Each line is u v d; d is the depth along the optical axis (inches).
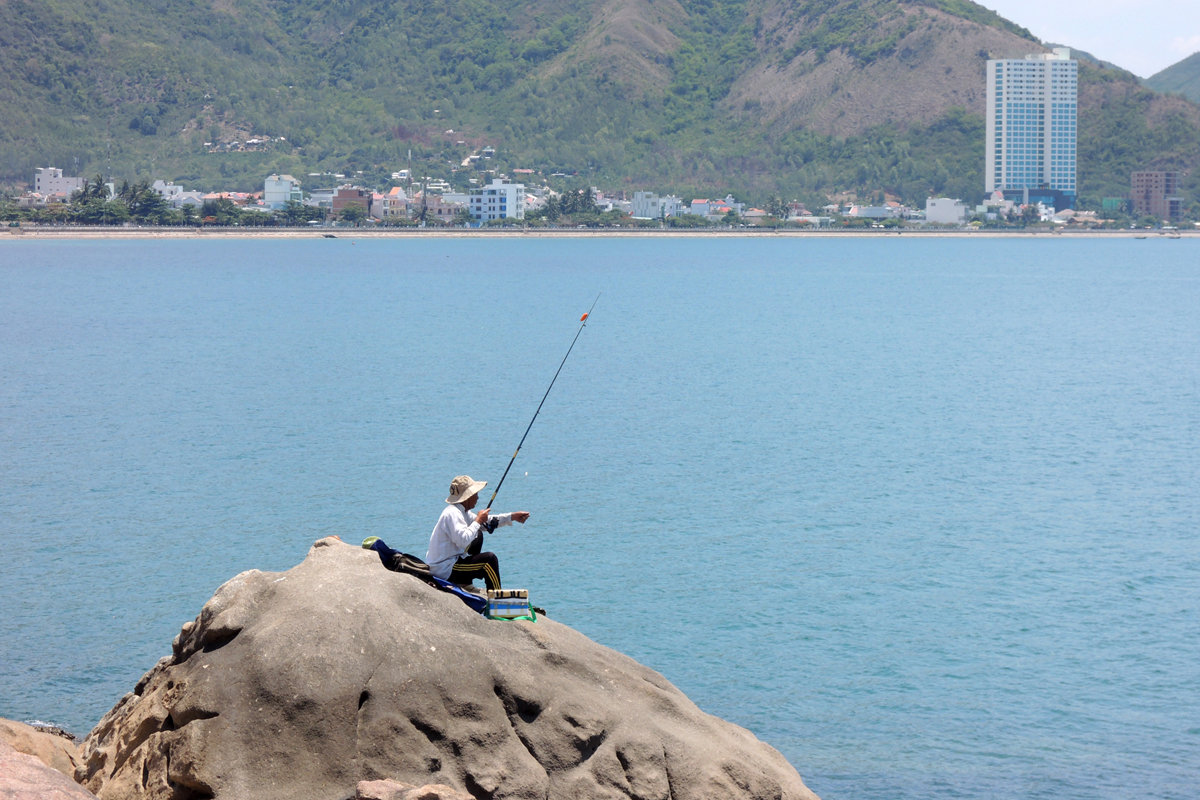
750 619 1316.4
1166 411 2844.5
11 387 3078.2
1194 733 1040.2
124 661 1149.7
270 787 485.1
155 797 492.7
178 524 1662.2
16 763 462.3
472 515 589.6
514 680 524.4
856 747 1019.9
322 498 1822.1
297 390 3031.5
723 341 4436.5
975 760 988.6
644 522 1721.2
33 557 1496.1
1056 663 1206.3
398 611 529.7
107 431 2421.3
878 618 1328.7
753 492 1926.7
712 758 544.4
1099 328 5147.6
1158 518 1787.6
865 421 2664.9
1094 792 942.4
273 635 512.4
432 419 2588.6
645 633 1272.1
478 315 5383.9
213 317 5201.8
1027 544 1638.8
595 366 3609.7
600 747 529.7
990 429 2571.4
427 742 501.0
